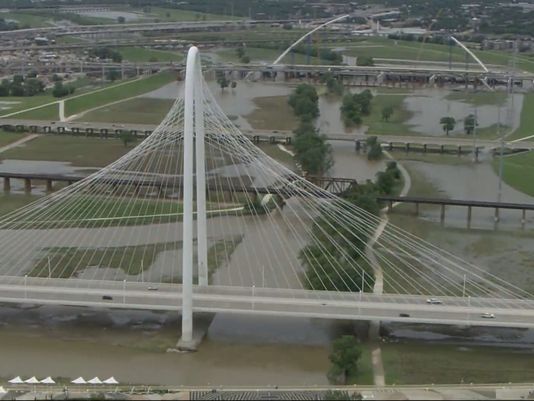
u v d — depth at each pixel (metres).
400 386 109.00
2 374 116.88
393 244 170.50
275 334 130.12
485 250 172.12
